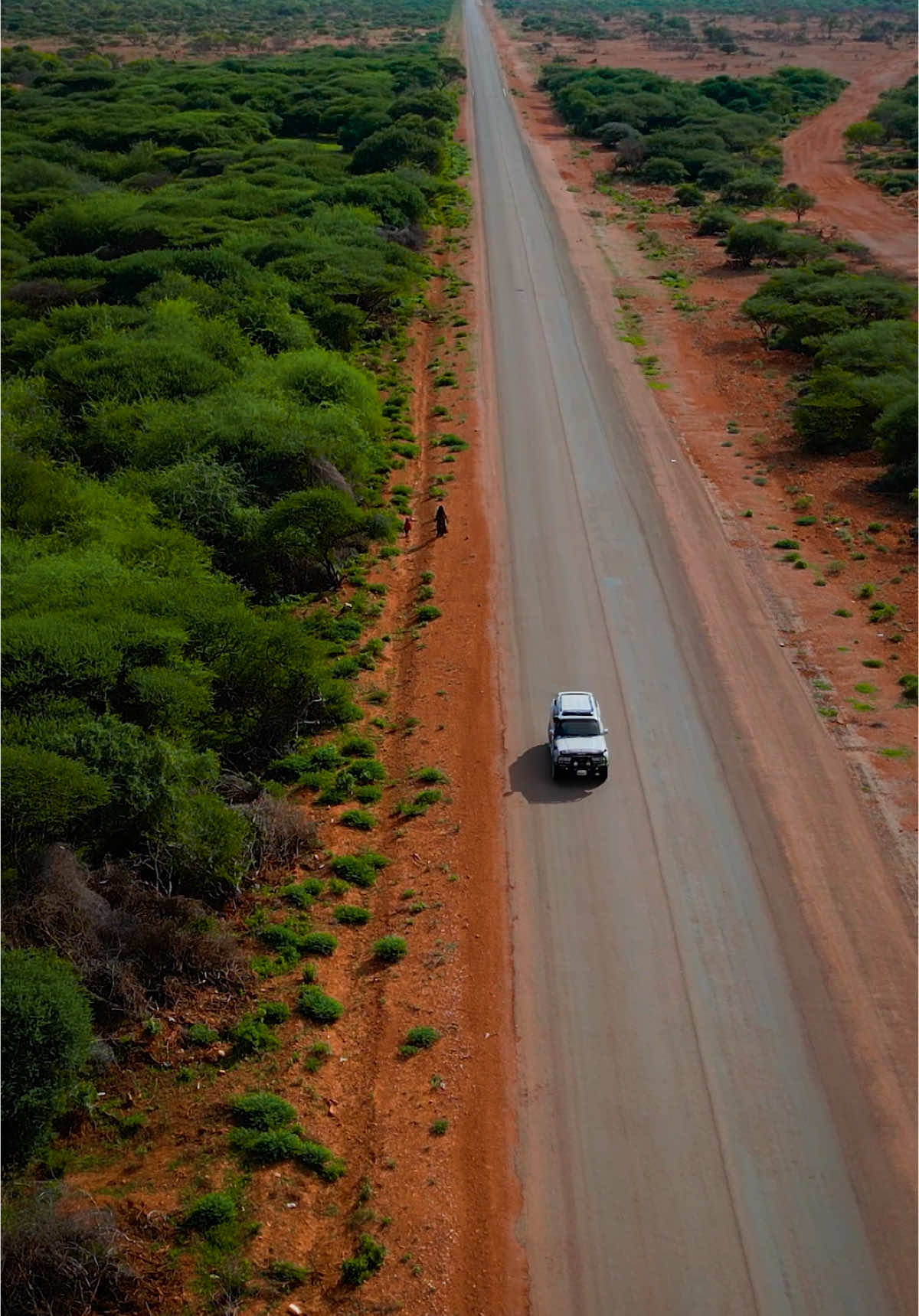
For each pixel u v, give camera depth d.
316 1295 20.42
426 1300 20.34
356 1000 27.16
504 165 128.38
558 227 103.31
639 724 37.28
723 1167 22.88
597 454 59.22
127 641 34.25
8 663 32.56
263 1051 25.44
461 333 77.31
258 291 71.56
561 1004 26.80
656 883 30.42
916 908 29.48
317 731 37.44
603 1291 20.62
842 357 66.06
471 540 50.38
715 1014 26.47
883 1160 23.00
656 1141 23.44
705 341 75.88
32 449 53.44
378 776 35.22
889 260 93.56
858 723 37.19
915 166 128.25
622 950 28.31
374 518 49.69
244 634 36.44
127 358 59.28
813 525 51.25
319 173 114.81
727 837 32.09
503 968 27.86
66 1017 22.44
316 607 45.44
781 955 28.09
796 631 42.78
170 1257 20.92
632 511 52.84
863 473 56.41
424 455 60.00
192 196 101.31
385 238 91.00
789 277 79.00
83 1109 23.75
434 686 39.78
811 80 179.00
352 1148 23.39
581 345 75.06
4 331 70.00
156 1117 23.86
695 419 63.81
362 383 62.28
